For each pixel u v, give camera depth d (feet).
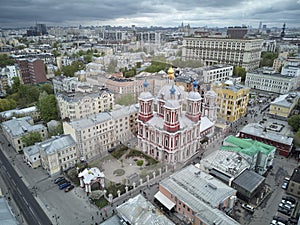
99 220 225.97
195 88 345.10
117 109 383.86
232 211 232.94
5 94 592.19
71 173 294.66
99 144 343.46
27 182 282.77
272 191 262.47
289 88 599.16
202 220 195.93
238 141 312.50
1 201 206.08
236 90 440.86
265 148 297.74
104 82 609.83
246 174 258.78
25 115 436.76
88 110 424.87
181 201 220.43
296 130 379.96
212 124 394.32
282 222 216.33
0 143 376.27
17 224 181.78
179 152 321.11
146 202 208.95
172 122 297.53
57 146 298.56
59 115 459.32
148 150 343.05
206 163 276.41
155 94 623.77
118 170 305.32
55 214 233.76
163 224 186.80
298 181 249.75
